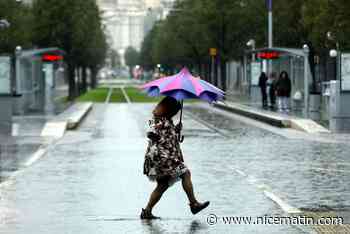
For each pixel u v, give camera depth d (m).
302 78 91.31
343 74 60.88
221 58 137.25
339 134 59.66
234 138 56.94
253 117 82.62
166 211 26.31
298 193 30.41
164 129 24.67
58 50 88.56
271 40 101.81
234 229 22.98
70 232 22.78
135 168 38.66
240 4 131.00
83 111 90.62
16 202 28.41
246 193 30.39
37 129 64.50
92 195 30.00
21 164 40.94
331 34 77.94
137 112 96.56
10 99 60.66
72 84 134.50
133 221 24.48
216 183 33.22
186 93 24.05
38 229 23.28
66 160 42.69
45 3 127.12
